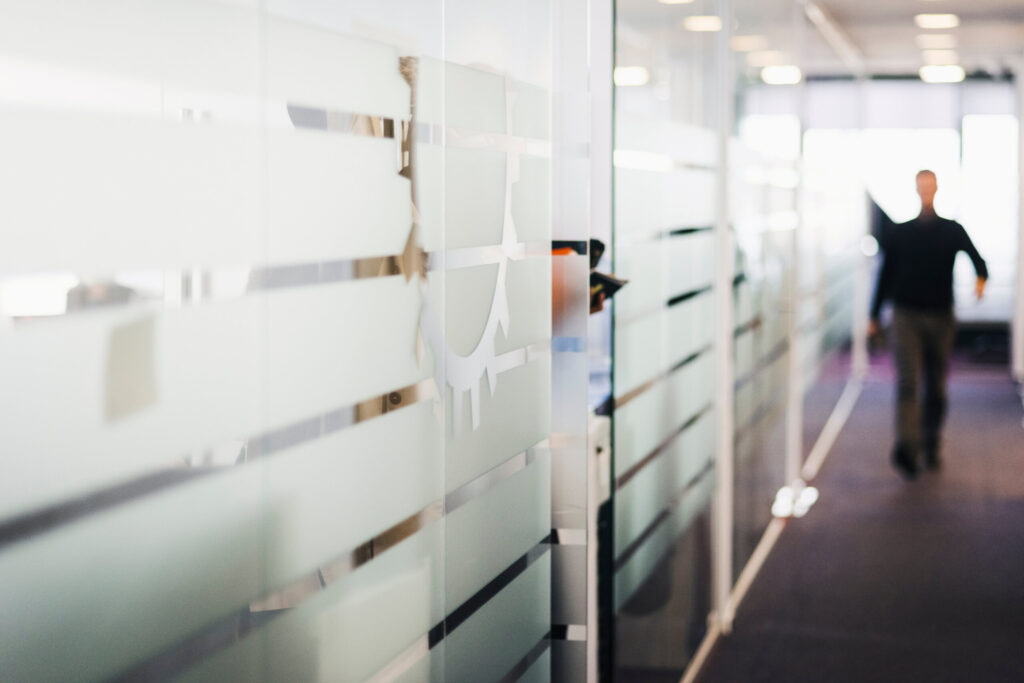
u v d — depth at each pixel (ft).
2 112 2.84
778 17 15.60
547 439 7.14
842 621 12.75
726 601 12.54
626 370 8.85
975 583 14.03
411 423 5.18
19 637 2.98
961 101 33.06
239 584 3.87
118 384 3.25
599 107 7.54
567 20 6.73
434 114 5.32
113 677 3.30
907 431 19.75
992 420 25.23
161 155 3.38
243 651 3.92
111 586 3.27
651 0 9.05
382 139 4.78
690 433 11.18
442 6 5.35
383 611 4.99
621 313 8.61
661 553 10.03
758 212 14.42
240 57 3.75
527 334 6.73
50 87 2.97
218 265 3.66
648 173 9.24
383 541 4.95
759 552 15.11
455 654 5.82
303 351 4.20
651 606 9.68
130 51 3.24
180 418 3.51
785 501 17.40
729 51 12.17
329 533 4.46
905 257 19.66
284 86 4.02
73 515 3.12
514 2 6.29
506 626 6.54
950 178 33.45
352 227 4.54
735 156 12.70
